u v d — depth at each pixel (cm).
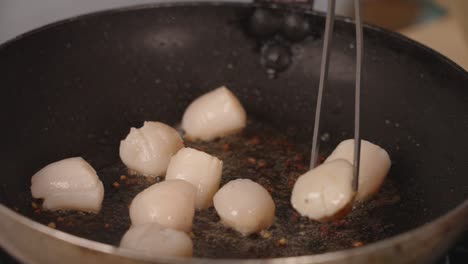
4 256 48
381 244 40
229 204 50
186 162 53
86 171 52
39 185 52
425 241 42
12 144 55
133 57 62
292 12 60
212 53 63
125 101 61
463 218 43
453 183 53
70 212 52
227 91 60
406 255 42
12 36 69
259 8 61
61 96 59
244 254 49
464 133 53
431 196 54
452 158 53
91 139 59
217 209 51
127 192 54
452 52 73
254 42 62
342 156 53
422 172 55
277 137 60
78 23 59
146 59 62
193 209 50
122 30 61
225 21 62
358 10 46
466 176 52
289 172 57
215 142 59
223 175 56
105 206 53
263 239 50
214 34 62
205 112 59
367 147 54
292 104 62
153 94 62
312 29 61
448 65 54
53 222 51
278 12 61
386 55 59
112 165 57
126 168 56
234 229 51
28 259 43
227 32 62
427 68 56
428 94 56
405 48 57
